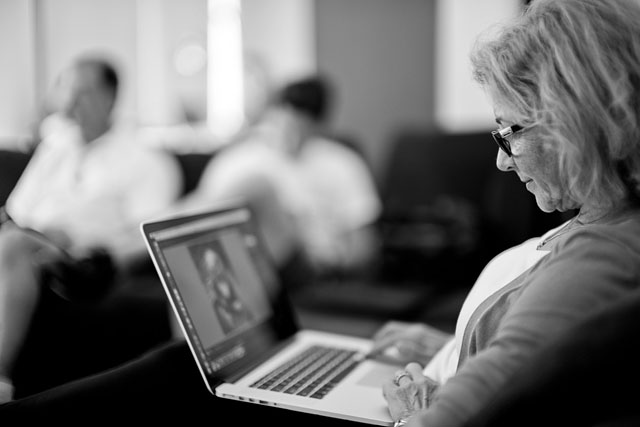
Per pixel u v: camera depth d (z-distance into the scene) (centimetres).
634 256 64
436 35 357
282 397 87
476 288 86
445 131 287
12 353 119
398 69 371
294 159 255
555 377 61
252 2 388
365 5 375
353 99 384
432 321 180
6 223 130
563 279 64
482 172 271
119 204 207
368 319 184
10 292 122
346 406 85
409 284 219
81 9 275
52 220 196
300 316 185
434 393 82
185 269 95
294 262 215
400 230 245
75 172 204
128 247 188
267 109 314
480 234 230
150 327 152
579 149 66
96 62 206
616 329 60
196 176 250
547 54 67
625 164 67
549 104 66
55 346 136
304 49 388
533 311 64
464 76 350
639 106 65
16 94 222
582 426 63
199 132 361
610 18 66
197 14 366
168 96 354
